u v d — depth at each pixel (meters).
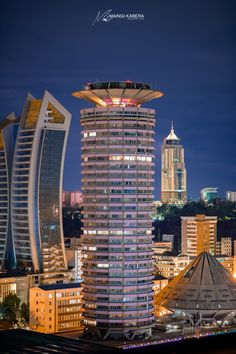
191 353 196.62
